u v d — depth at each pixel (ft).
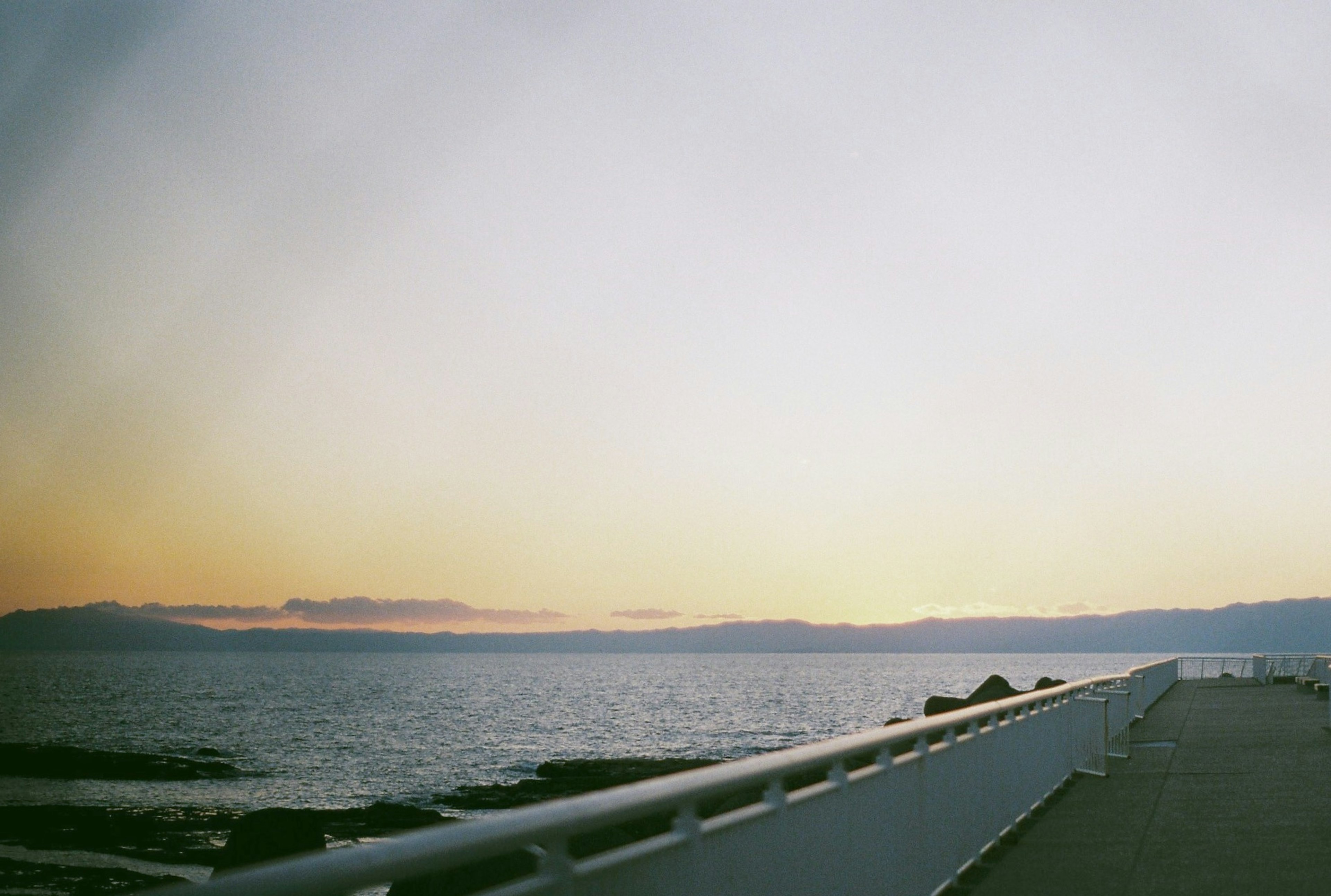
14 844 123.75
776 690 627.46
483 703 501.97
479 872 27.84
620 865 12.12
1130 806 40.57
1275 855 30.63
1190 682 150.61
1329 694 79.00
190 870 109.60
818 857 18.33
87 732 344.69
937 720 25.88
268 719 400.06
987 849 31.65
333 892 7.75
